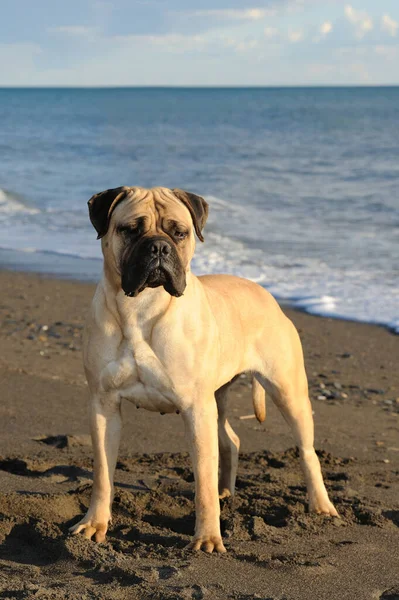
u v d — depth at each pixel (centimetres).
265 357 465
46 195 1883
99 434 438
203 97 12469
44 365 680
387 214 1543
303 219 1502
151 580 399
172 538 432
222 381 450
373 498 482
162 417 566
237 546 429
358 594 401
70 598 387
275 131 3947
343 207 1631
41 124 4806
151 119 5303
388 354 794
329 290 1009
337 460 532
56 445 523
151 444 530
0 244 1356
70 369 673
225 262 1147
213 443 433
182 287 421
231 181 2061
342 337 845
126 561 411
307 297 980
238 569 411
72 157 2725
